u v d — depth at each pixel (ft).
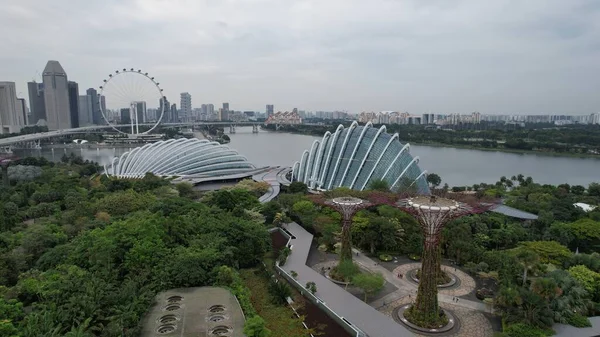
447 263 290.97
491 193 468.34
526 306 201.26
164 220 268.00
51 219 317.01
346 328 191.72
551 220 351.25
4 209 331.36
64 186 433.07
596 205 431.84
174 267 219.00
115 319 171.12
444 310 225.97
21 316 173.47
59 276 201.46
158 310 191.01
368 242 305.73
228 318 185.88
